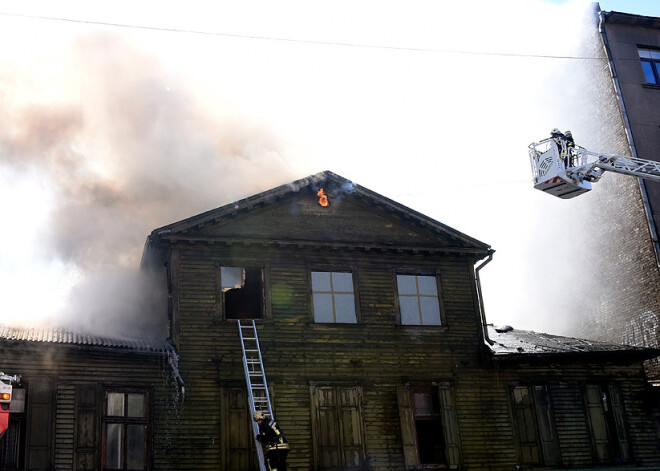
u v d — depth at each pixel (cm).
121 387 1933
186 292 2111
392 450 2120
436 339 2291
